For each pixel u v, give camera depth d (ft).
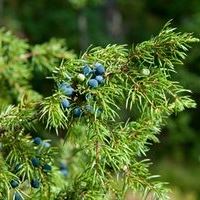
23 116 1.90
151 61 1.85
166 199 1.83
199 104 6.39
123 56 1.90
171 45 1.84
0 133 1.94
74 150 2.51
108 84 1.84
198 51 5.78
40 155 1.94
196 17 7.02
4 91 3.27
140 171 1.86
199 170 7.43
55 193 1.98
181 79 5.43
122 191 1.84
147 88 1.84
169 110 1.86
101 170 1.79
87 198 1.84
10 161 1.91
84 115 1.85
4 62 3.24
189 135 7.32
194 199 6.86
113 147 1.83
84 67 1.83
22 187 2.00
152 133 1.92
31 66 3.26
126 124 1.93
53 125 1.82
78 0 6.79
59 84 1.86
